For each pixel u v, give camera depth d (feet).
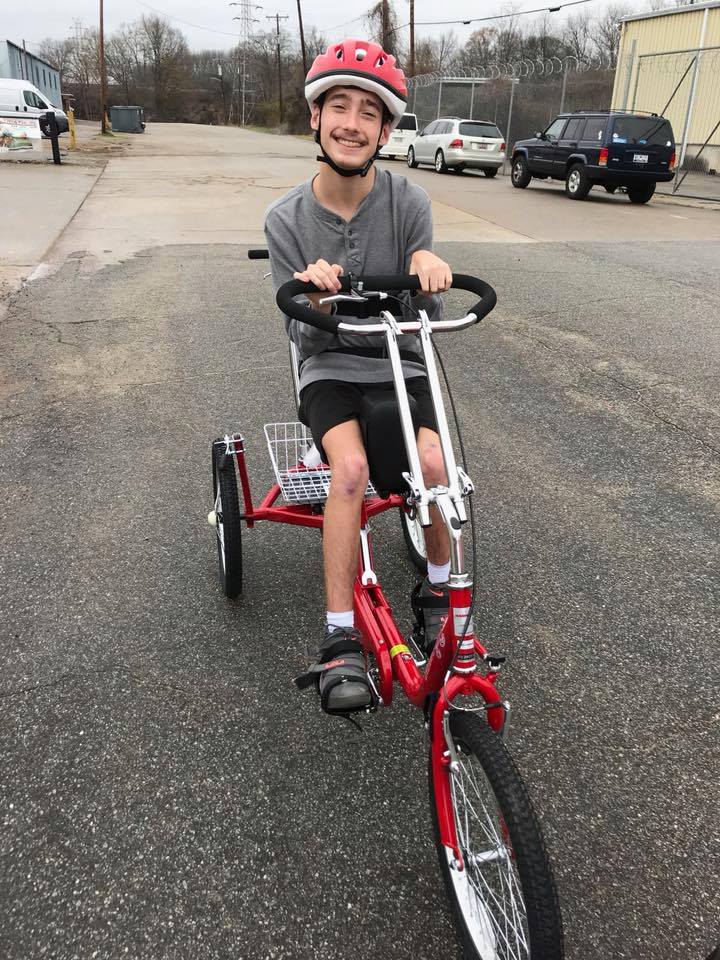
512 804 5.35
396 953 6.37
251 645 9.94
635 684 9.33
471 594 6.12
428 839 7.36
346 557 7.45
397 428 7.42
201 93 297.53
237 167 67.00
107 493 13.53
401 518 11.76
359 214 8.21
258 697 9.07
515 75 78.64
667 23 70.54
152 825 7.45
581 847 7.27
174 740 8.45
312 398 8.07
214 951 6.35
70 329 21.84
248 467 14.43
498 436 15.90
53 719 8.68
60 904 6.68
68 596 10.82
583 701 9.05
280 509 10.55
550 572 11.50
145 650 9.80
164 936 6.45
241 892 6.83
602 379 18.84
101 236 33.91
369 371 8.16
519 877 5.24
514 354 20.42
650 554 11.98
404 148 82.23
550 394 17.98
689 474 14.49
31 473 14.16
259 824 7.48
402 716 8.80
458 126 66.18
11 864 7.02
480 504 13.32
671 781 8.01
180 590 11.02
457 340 21.36
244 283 26.71
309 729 8.62
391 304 8.25
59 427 16.01
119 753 8.27
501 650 9.85
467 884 6.25
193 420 16.39
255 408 16.98
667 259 31.68
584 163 50.11
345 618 7.48
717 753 8.38
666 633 10.23
